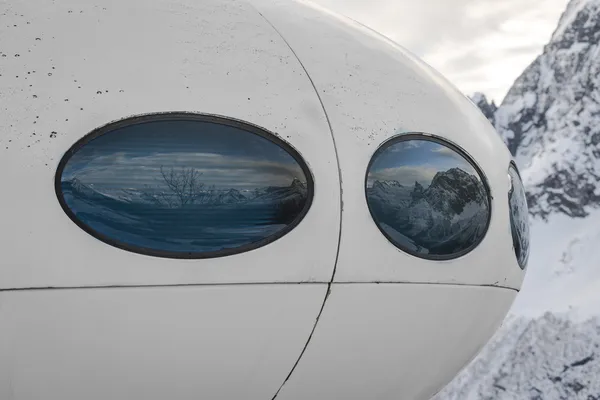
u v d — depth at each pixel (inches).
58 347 152.6
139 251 150.9
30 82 154.8
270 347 163.8
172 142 155.0
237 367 164.4
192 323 155.8
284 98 165.3
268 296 157.9
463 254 176.7
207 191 154.7
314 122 165.2
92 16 167.6
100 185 150.6
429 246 171.9
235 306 156.6
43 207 147.5
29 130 150.2
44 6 168.2
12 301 147.3
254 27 177.5
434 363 189.3
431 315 176.6
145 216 151.6
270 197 157.8
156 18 170.6
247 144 158.7
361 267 163.8
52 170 148.6
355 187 163.6
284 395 174.2
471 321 187.6
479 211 180.4
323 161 162.1
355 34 191.2
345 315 166.2
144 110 155.0
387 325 172.2
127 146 152.9
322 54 178.1
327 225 160.4
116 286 150.4
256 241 156.1
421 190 172.6
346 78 175.9
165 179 153.3
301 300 160.7
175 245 152.3
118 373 158.4
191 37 168.7
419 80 187.5
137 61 160.7
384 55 188.1
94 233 149.2
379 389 185.5
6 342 150.7
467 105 198.5
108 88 155.9
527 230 203.3
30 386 156.6
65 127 151.2
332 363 172.4
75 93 154.4
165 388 163.3
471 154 182.5
